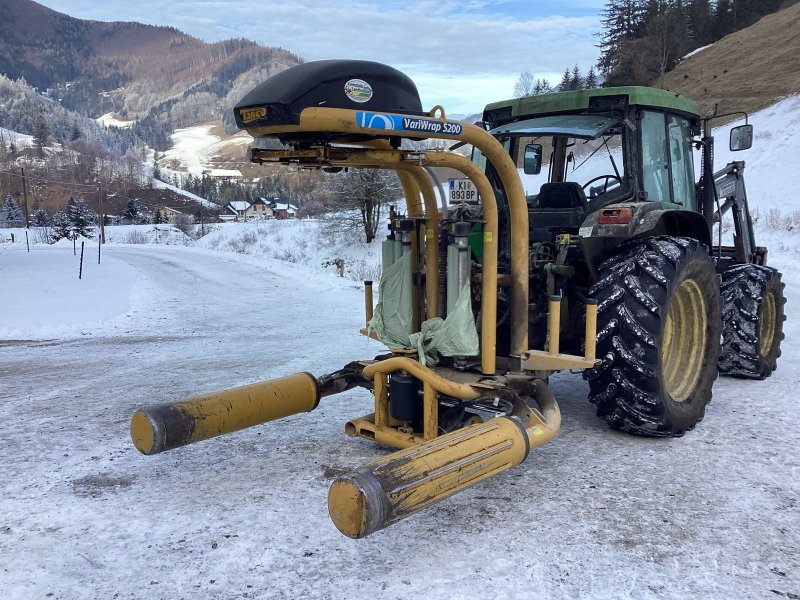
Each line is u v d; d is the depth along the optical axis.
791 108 34.34
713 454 3.95
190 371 6.67
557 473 3.66
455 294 3.75
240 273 20.20
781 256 17.31
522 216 3.70
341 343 8.27
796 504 3.24
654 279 3.96
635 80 62.16
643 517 3.10
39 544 2.87
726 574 2.60
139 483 3.58
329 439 4.30
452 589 2.48
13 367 7.04
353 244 33.09
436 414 3.60
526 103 4.85
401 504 2.44
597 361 3.74
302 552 2.78
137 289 15.05
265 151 3.33
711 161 5.67
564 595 2.45
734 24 74.56
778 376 6.09
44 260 23.88
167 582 2.56
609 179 4.70
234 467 3.80
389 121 3.03
